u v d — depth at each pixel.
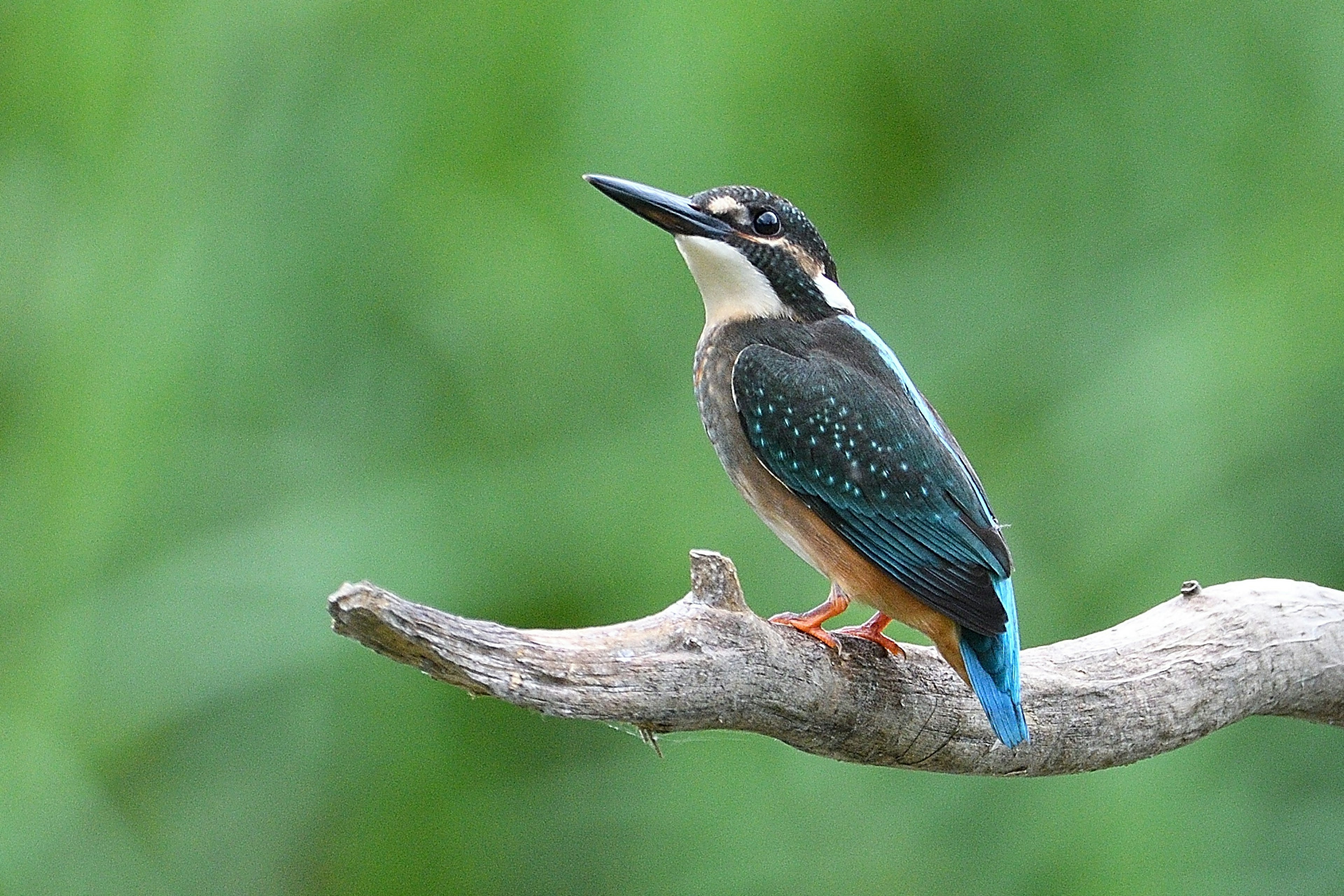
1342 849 10.59
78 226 13.30
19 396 12.94
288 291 12.98
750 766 11.39
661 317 12.91
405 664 6.10
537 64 13.34
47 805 11.48
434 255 12.95
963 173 13.71
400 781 11.98
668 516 12.02
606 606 11.85
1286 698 8.63
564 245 12.97
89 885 11.48
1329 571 11.29
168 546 12.16
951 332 13.09
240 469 12.50
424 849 11.90
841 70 13.43
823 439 8.73
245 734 11.95
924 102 13.83
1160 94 13.73
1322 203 12.77
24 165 13.66
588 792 11.84
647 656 6.61
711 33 13.09
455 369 12.91
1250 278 12.35
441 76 13.39
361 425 12.77
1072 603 11.53
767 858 11.12
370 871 11.87
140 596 11.92
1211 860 10.62
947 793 11.03
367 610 5.85
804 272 9.49
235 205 13.05
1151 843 10.57
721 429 9.16
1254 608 8.61
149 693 11.75
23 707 11.71
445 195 13.13
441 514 12.27
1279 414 11.66
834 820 11.15
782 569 11.66
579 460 12.45
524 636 6.33
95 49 13.66
